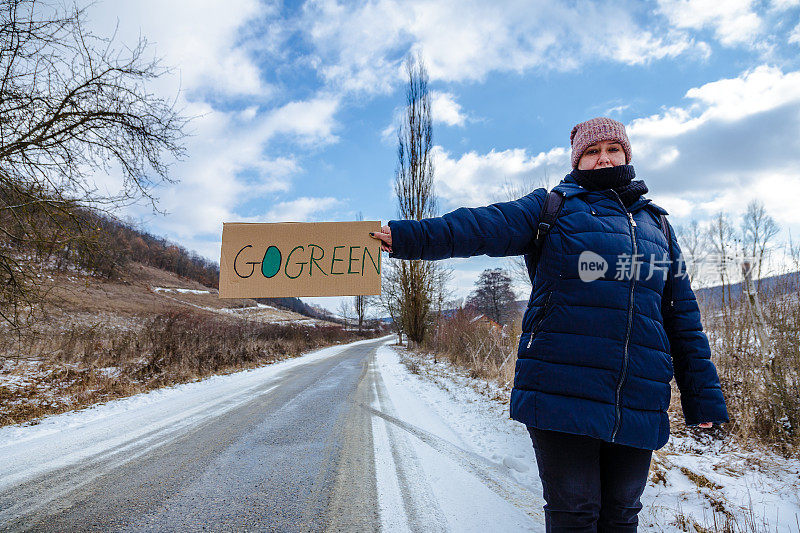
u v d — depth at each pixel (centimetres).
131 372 1041
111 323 2378
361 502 305
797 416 442
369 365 1588
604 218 158
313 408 690
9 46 591
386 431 524
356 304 6303
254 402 757
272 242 193
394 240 168
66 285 762
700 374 165
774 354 490
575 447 145
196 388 955
